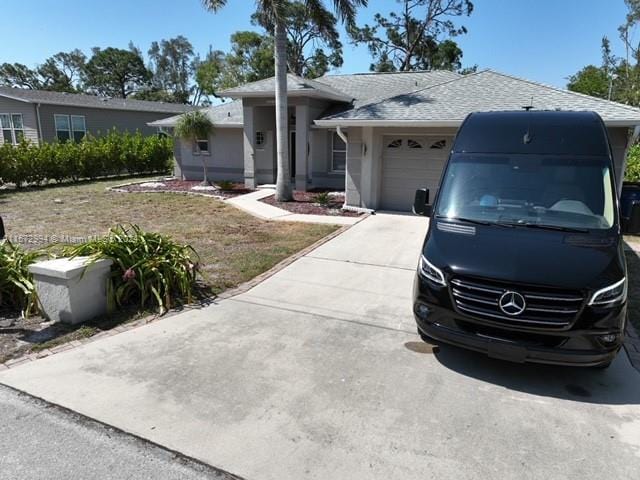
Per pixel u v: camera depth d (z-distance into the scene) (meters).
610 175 4.59
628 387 3.86
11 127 26.56
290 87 15.85
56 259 5.50
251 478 2.77
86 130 27.92
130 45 70.38
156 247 6.27
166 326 5.07
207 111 20.67
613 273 3.64
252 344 4.61
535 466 2.88
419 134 11.91
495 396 3.69
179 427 3.26
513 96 11.38
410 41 38.72
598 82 42.25
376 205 12.77
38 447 3.04
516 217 4.46
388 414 3.43
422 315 4.11
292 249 8.53
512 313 3.62
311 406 3.53
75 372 4.04
